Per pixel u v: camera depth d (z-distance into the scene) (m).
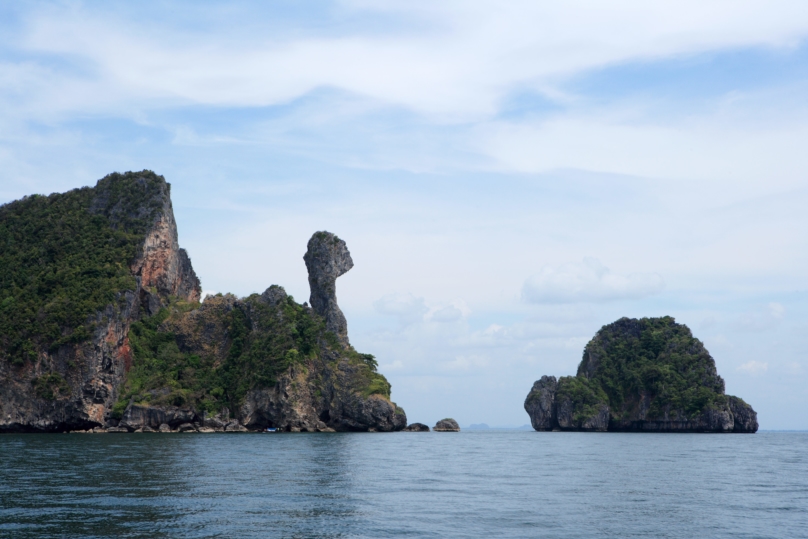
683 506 55.94
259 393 188.88
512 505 54.88
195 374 197.00
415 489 63.12
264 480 66.69
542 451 126.00
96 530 42.66
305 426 189.12
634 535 44.72
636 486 68.50
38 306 179.62
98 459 85.62
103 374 173.00
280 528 44.19
